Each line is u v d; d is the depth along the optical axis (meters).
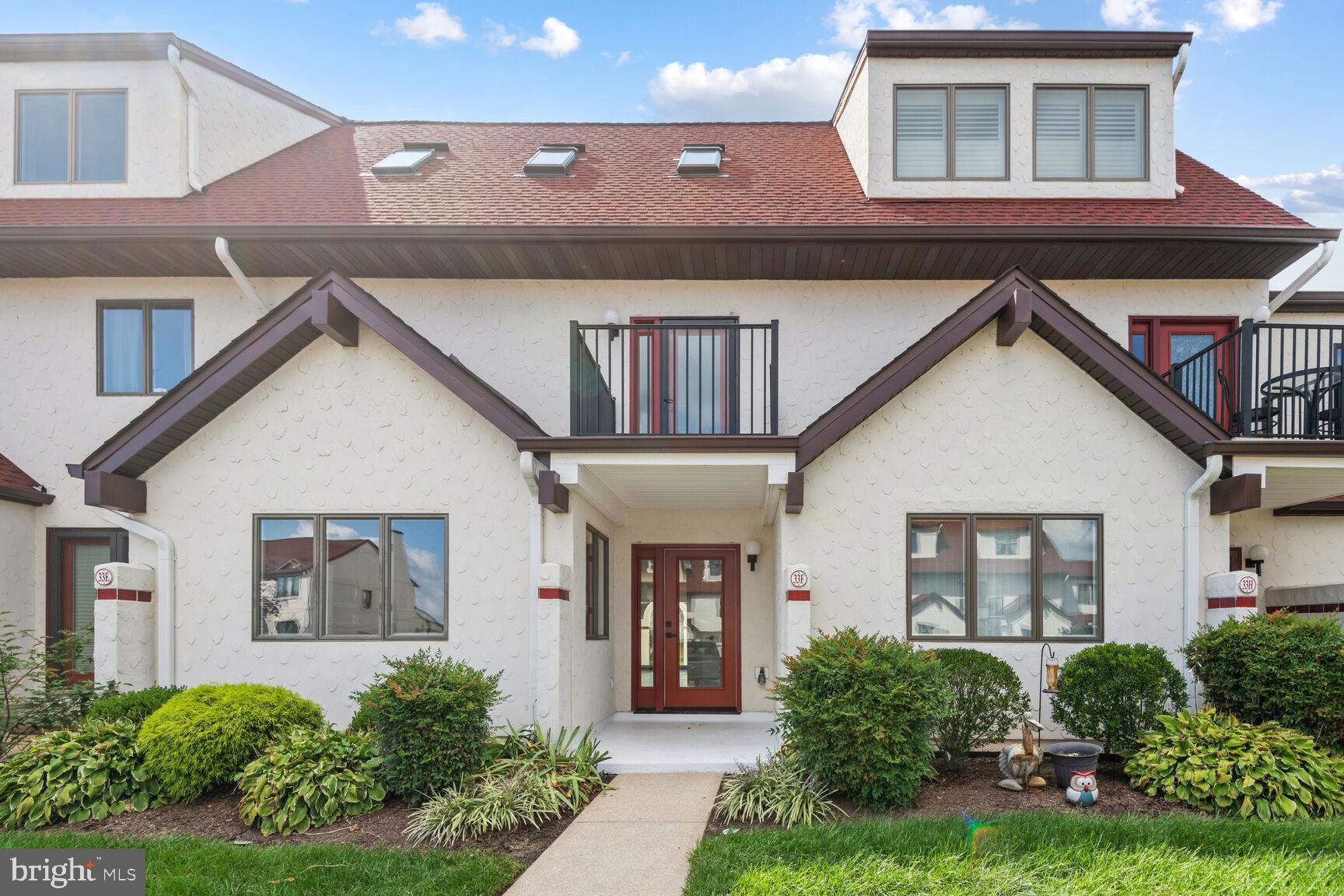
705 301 11.34
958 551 9.27
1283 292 11.01
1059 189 11.46
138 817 6.91
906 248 10.56
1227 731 6.99
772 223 10.59
